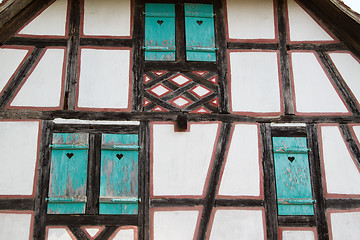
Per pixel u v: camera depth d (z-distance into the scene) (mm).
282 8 7547
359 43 7250
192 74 7113
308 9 7547
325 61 7277
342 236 6488
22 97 6785
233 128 6871
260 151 6793
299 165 6758
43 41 7094
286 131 6906
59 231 6273
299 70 7223
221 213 6484
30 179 6438
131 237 6305
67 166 6531
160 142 6734
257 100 7035
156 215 6418
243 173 6676
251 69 7188
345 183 6711
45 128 6668
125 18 7348
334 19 7379
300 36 7406
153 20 7387
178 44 7277
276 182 6664
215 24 7438
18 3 6770
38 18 7215
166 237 6344
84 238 6266
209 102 6980
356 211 6602
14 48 7012
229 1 7574
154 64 7121
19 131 6625
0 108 6699
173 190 6543
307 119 6980
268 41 7359
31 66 6949
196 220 6434
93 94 6883
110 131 6730
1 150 6520
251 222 6480
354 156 6836
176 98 6969
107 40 7188
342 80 7188
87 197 6426
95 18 7301
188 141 6770
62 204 6375
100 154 6617
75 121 6734
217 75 7133
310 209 6578
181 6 7516
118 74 7023
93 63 7047
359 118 7012
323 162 6785
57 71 6965
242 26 7434
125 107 6863
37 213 6316
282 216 6527
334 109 7051
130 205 6438
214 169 6672
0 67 6895
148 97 6941
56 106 6785
